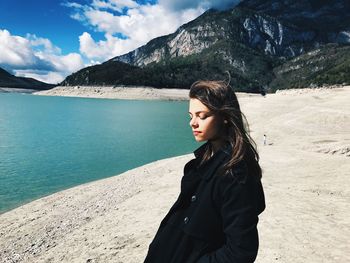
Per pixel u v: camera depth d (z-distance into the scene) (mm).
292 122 46781
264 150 29062
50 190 25656
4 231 16250
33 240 14656
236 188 1982
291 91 137125
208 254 2070
